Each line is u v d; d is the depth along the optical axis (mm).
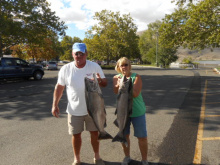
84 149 3697
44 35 19141
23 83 14062
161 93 9117
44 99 8312
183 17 19281
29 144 3965
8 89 11242
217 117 5270
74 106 2896
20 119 5594
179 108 6375
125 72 2758
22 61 15297
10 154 3578
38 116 5840
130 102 2588
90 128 2971
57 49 22000
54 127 4895
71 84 2855
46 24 18750
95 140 3053
